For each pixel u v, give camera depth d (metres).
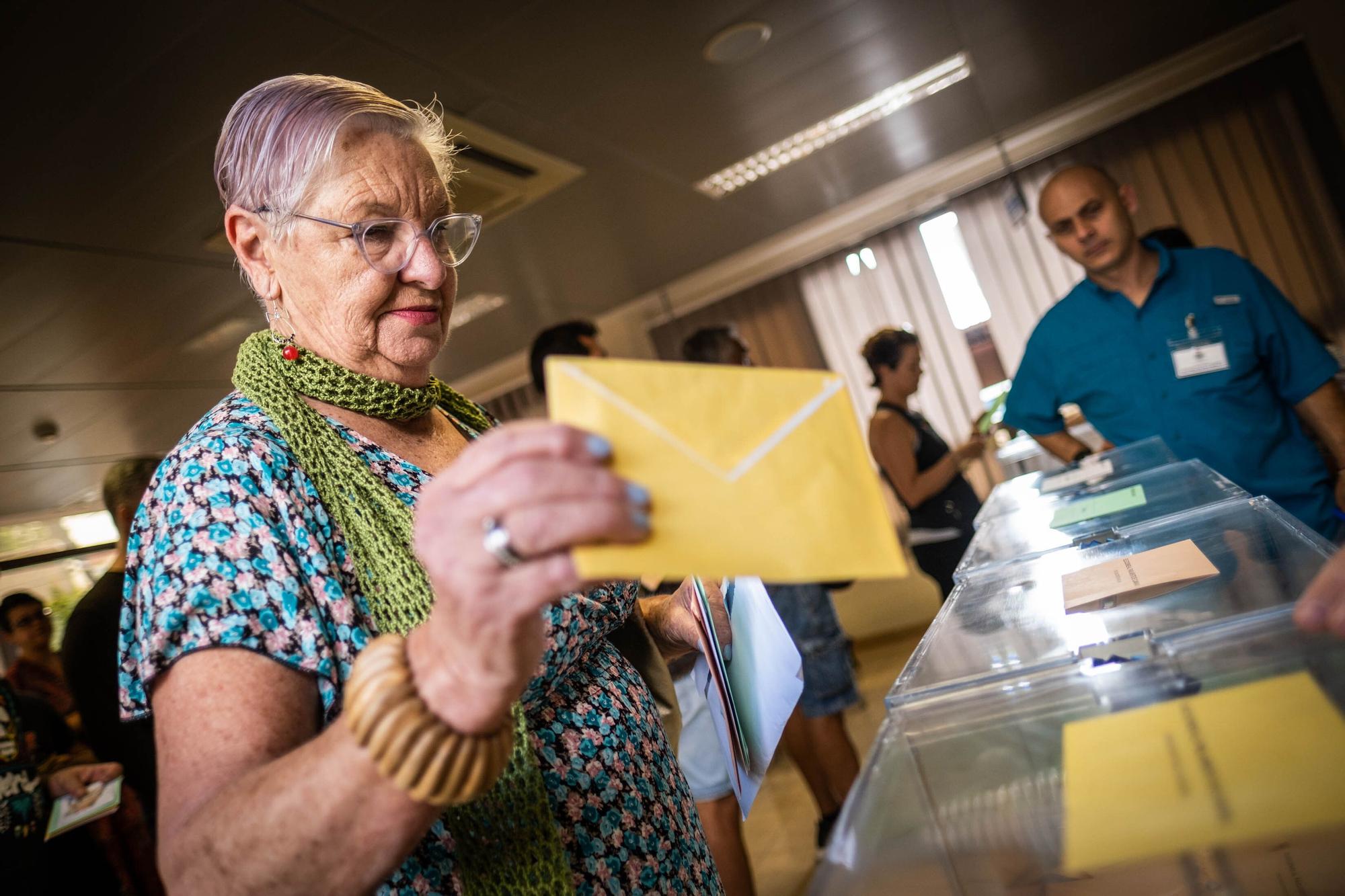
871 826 0.44
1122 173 5.42
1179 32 4.84
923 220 6.00
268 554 0.59
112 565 2.45
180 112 2.71
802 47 3.62
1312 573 0.56
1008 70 4.60
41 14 2.15
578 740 0.73
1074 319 2.25
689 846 0.79
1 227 3.00
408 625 0.64
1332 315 4.98
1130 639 0.52
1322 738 0.38
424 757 0.44
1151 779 0.40
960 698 0.53
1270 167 5.08
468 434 0.93
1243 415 2.05
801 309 6.38
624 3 2.95
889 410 3.21
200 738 0.53
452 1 2.65
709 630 0.89
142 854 2.54
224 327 4.54
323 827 0.46
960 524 3.09
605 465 0.40
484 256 4.89
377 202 0.73
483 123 3.48
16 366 4.16
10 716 2.14
